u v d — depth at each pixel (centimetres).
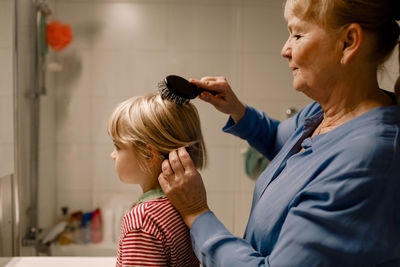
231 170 167
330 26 49
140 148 66
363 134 46
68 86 167
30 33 150
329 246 44
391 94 57
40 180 160
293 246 46
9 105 127
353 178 44
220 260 53
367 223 44
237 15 164
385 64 58
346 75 52
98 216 172
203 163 75
